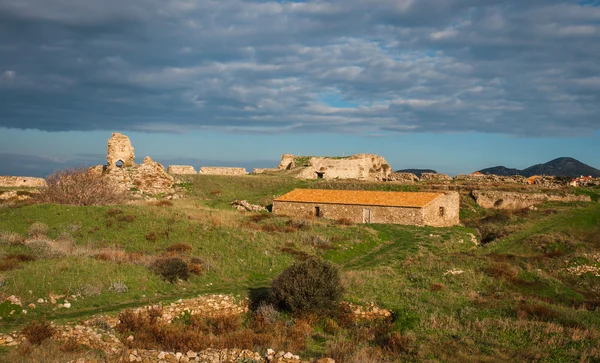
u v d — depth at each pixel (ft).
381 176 328.49
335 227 171.73
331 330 80.18
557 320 82.79
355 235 160.76
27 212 144.66
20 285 80.94
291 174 307.37
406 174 311.27
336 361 62.75
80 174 178.09
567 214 203.21
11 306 75.05
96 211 148.25
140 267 99.96
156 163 256.32
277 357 60.80
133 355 59.06
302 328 78.84
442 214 207.62
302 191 225.15
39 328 64.49
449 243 162.71
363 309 86.99
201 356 60.34
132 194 223.30
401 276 115.96
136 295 88.12
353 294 94.94
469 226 211.41
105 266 96.32
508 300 94.38
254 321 82.84
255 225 160.86
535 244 155.22
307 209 211.00
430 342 71.97
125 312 76.69
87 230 135.95
